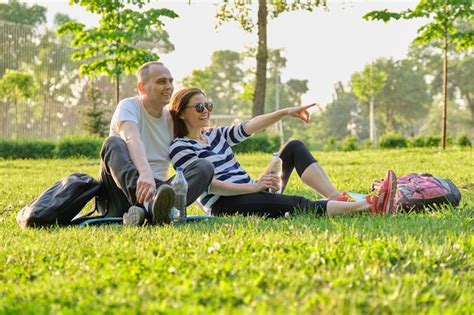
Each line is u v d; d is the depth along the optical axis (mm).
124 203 5477
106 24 19328
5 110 25234
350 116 36156
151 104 5531
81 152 20891
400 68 39031
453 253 3854
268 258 3660
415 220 5195
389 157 16375
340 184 9242
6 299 3146
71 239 4551
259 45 22797
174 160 5543
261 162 15938
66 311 2846
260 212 5590
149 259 3723
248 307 2779
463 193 7738
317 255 3629
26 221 5391
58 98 26281
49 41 26906
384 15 19953
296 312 2664
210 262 3639
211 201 5730
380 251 3717
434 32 20422
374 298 2934
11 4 55312
